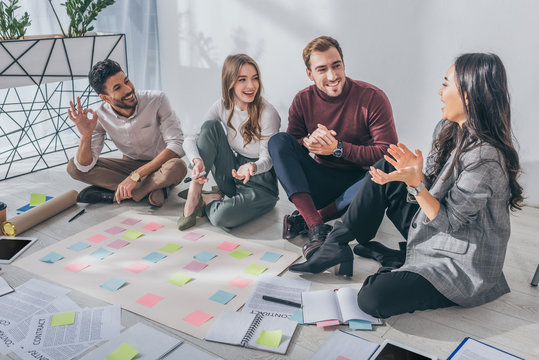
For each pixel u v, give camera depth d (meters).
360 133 2.37
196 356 1.58
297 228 2.34
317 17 2.98
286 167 2.20
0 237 2.35
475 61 1.53
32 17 3.25
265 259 2.16
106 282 1.99
